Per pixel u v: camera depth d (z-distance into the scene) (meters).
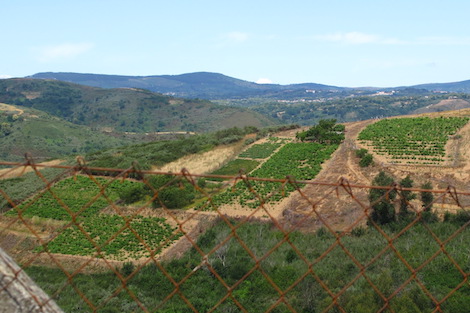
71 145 136.50
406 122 89.00
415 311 13.02
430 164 56.53
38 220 44.91
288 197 49.19
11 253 30.70
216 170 69.06
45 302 2.85
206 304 19.73
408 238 24.47
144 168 64.19
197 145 83.75
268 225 37.97
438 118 88.50
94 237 41.16
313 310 16.06
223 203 47.84
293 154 74.44
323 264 22.28
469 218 26.52
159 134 189.50
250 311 18.12
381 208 29.70
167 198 44.97
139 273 26.34
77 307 17.11
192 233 39.69
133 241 39.19
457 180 48.03
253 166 70.44
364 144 74.94
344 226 34.06
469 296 14.98
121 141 154.25
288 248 28.44
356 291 15.04
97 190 54.69
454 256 18.83
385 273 15.46
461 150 62.88
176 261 27.28
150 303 19.67
